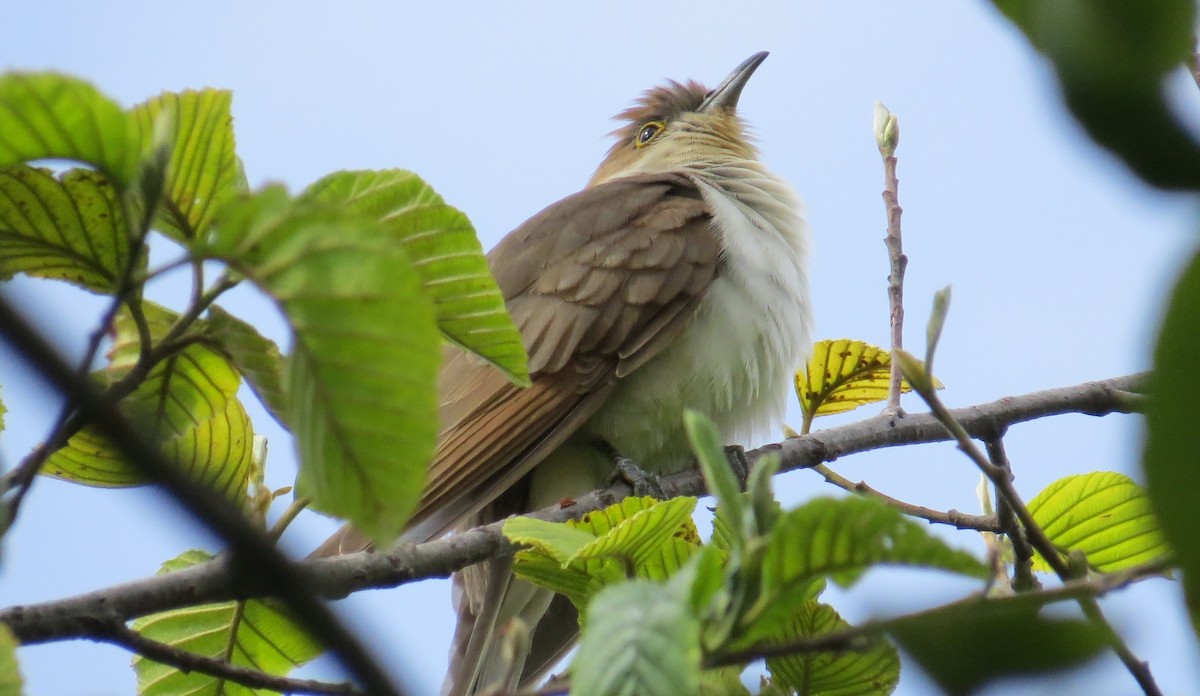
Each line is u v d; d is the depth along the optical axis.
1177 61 1.72
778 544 3.40
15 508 4.04
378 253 3.50
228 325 4.71
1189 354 1.77
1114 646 3.29
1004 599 3.34
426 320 3.57
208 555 6.56
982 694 3.13
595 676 3.36
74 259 4.66
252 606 6.75
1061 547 6.64
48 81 3.50
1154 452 1.84
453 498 9.73
